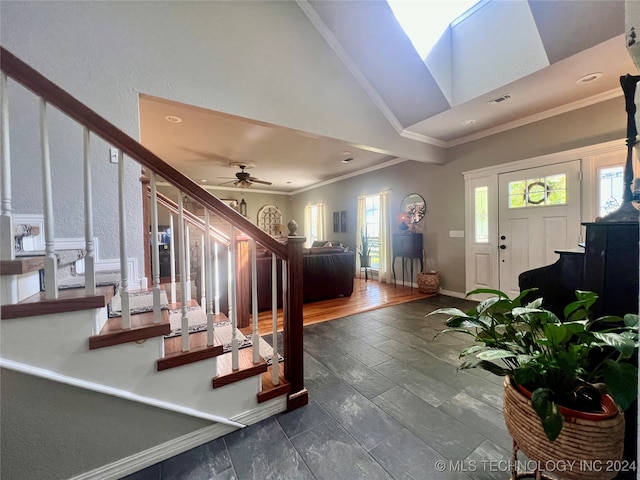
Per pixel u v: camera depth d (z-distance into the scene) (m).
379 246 5.82
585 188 3.02
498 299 1.09
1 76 0.95
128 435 1.21
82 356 1.10
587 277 1.27
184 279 1.33
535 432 0.92
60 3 1.82
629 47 0.43
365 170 6.17
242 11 2.47
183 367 1.31
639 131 0.46
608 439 0.82
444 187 4.55
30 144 1.76
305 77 2.86
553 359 0.92
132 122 2.02
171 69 2.16
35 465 1.06
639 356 0.42
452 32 3.06
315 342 2.63
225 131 3.79
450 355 2.34
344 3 2.72
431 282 4.54
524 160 3.51
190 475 1.19
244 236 2.78
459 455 1.28
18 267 0.97
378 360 2.25
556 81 2.63
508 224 3.73
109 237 1.99
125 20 2.00
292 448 1.33
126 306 1.18
